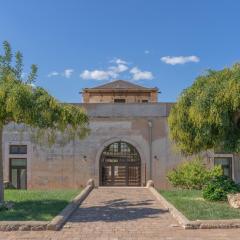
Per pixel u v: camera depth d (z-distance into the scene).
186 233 12.42
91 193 24.31
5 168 32.69
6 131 32.78
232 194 17.67
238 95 16.64
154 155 32.88
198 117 17.48
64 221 14.33
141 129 33.16
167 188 32.50
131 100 43.34
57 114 16.36
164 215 15.84
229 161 32.50
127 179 33.03
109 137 33.06
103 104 33.28
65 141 28.91
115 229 13.16
